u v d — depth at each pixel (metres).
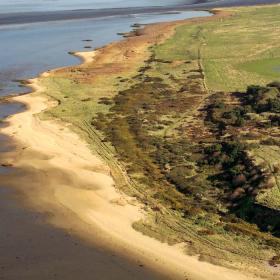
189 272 27.30
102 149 43.25
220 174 37.28
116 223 31.88
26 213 33.19
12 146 44.25
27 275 27.03
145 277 27.00
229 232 30.45
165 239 30.14
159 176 37.81
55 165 40.31
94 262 28.19
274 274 26.84
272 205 31.78
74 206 34.00
